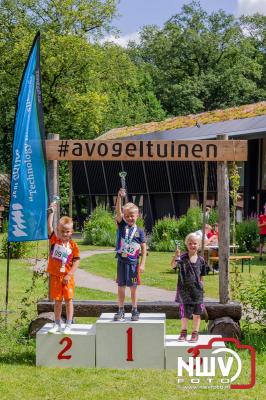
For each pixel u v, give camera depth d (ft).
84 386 26.40
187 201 123.44
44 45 167.02
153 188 130.00
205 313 33.78
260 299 35.19
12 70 172.96
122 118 208.23
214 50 249.14
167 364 28.94
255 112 117.29
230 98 243.19
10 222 33.47
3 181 165.27
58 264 30.25
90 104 171.42
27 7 174.91
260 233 79.66
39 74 33.58
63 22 175.11
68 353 29.32
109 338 29.09
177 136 123.13
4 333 34.47
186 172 120.47
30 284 56.18
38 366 29.27
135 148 34.60
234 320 33.99
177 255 30.86
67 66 171.01
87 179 148.87
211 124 121.39
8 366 29.30
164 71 254.68
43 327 30.91
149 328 29.01
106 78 189.78
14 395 25.23
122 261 30.50
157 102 237.66
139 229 30.83
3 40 172.24
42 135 33.58
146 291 53.83
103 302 34.58
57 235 31.81
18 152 33.45
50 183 34.71
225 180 34.65
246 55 251.60
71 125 178.91
